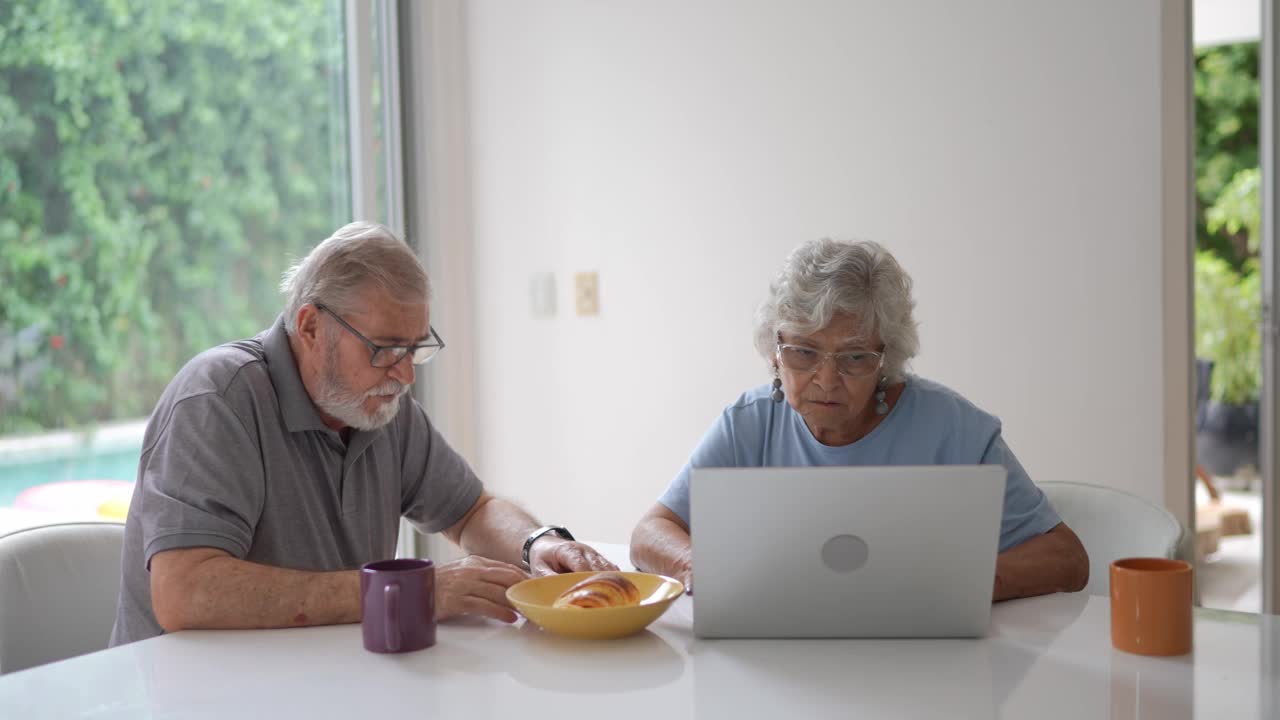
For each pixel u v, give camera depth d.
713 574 1.22
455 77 3.26
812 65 2.77
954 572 1.20
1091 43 2.46
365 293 1.52
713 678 1.11
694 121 2.93
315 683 1.11
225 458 1.49
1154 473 2.45
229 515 1.46
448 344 3.27
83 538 1.64
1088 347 2.50
